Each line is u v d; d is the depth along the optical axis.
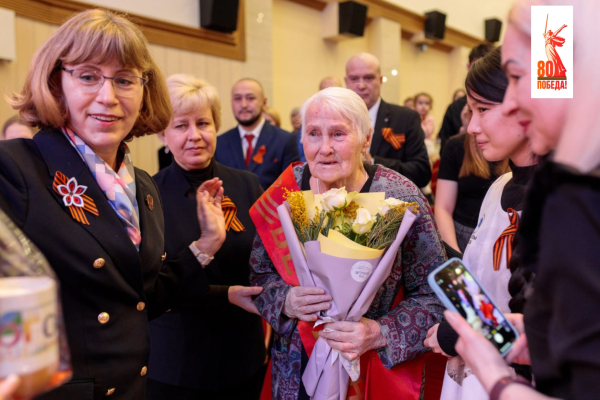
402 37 8.75
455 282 0.97
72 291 1.16
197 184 2.01
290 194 1.53
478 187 2.50
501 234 1.32
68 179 1.20
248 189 2.11
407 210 1.39
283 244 1.64
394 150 3.43
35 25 3.89
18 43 3.78
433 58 9.62
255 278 1.77
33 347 0.71
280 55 6.69
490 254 1.35
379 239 1.42
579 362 0.67
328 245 1.38
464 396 1.33
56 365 0.75
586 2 0.74
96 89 1.22
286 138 3.99
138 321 1.29
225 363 1.92
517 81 0.84
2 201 1.09
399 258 1.58
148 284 1.38
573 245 0.68
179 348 1.89
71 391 1.13
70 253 1.15
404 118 3.50
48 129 1.26
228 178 2.10
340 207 1.42
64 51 1.19
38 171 1.18
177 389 1.90
